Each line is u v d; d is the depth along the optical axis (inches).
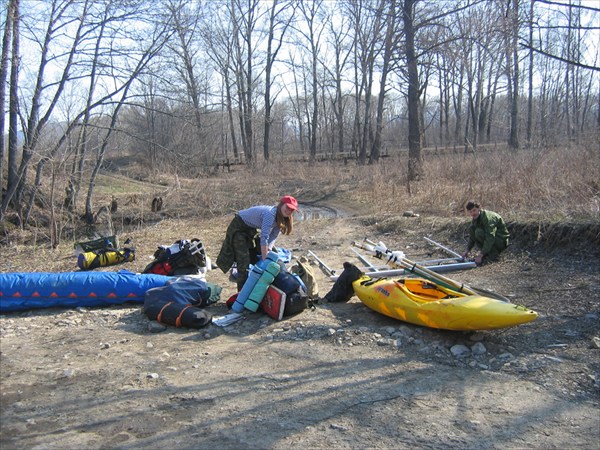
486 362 176.1
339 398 151.5
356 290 233.6
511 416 140.3
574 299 230.4
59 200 580.7
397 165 818.2
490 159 624.4
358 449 125.3
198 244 287.0
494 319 180.2
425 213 474.6
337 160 1397.6
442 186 532.7
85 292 234.8
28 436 130.5
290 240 414.6
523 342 189.9
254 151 1314.0
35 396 152.2
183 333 206.2
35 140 505.4
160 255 286.2
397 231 417.4
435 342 191.8
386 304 212.2
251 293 219.1
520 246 317.4
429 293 218.5
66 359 179.9
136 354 184.2
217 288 241.0
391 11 903.1
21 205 527.5
